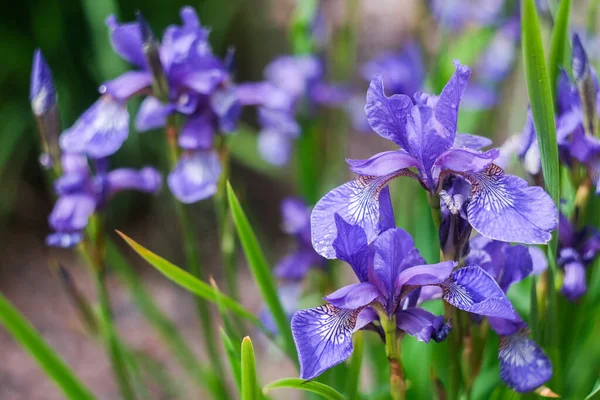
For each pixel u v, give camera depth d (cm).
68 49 108
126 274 61
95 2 99
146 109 58
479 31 77
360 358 50
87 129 56
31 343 52
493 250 46
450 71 67
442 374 56
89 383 89
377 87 44
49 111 56
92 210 56
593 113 48
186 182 56
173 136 57
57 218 55
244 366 45
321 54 84
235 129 57
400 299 44
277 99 60
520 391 45
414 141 45
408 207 65
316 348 43
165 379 76
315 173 78
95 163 57
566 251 48
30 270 107
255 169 125
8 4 104
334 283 67
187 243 58
